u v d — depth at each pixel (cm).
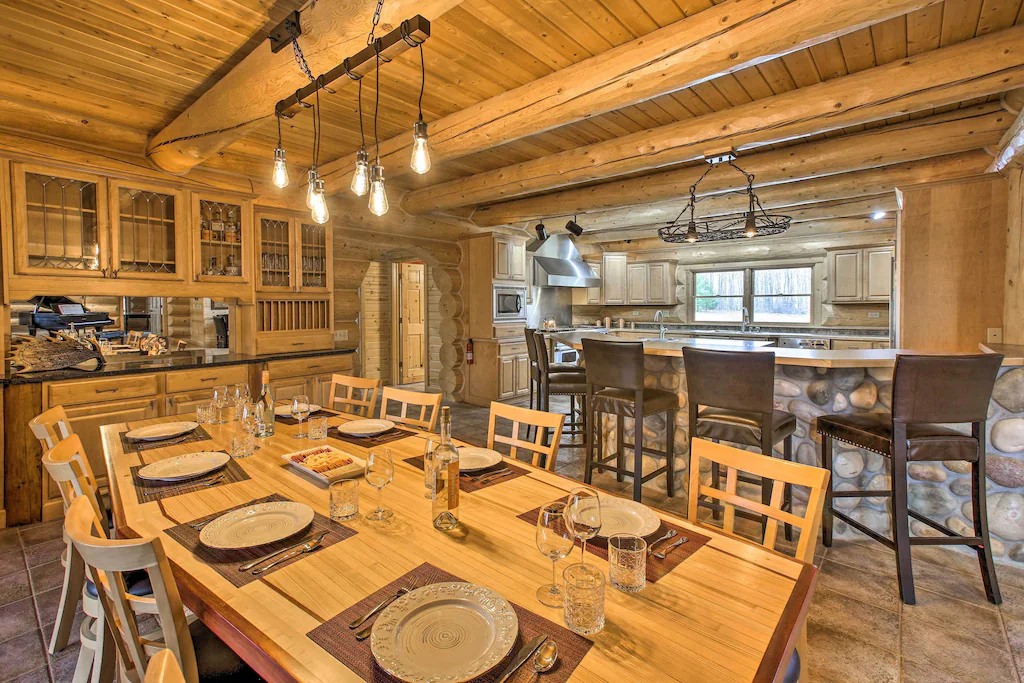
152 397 328
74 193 315
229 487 150
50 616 194
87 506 106
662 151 338
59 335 367
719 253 781
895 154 339
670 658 77
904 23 223
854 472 267
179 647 89
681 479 320
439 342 653
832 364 253
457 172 453
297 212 429
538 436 186
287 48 204
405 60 253
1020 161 296
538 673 73
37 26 221
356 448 193
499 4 208
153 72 264
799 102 281
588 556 111
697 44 213
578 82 253
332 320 461
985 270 345
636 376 274
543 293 809
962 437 205
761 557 109
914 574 224
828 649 175
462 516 130
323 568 103
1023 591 210
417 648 78
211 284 374
